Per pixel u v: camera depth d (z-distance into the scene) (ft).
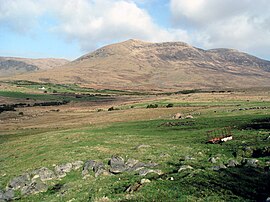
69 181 131.75
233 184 89.92
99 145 193.57
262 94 583.99
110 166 138.31
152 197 88.53
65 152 182.50
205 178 97.66
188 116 304.91
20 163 177.68
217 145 155.43
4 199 123.95
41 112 543.39
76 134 248.73
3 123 434.71
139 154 154.30
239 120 233.76
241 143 147.54
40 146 217.77
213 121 247.70
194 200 82.33
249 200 78.84
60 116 477.77
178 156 140.36
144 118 354.95
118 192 99.04
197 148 155.22
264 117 229.86
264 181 89.35
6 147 240.32
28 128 369.30
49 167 153.58
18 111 560.20
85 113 489.67
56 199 108.17
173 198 85.76
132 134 236.43
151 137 212.02
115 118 382.63
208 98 540.93
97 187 108.78
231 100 473.67
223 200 80.59
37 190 126.00
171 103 488.85
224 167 109.50
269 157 113.70
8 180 146.20
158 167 122.42
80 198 101.40
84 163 152.15
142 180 102.94
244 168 103.91
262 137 153.58
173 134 216.54
